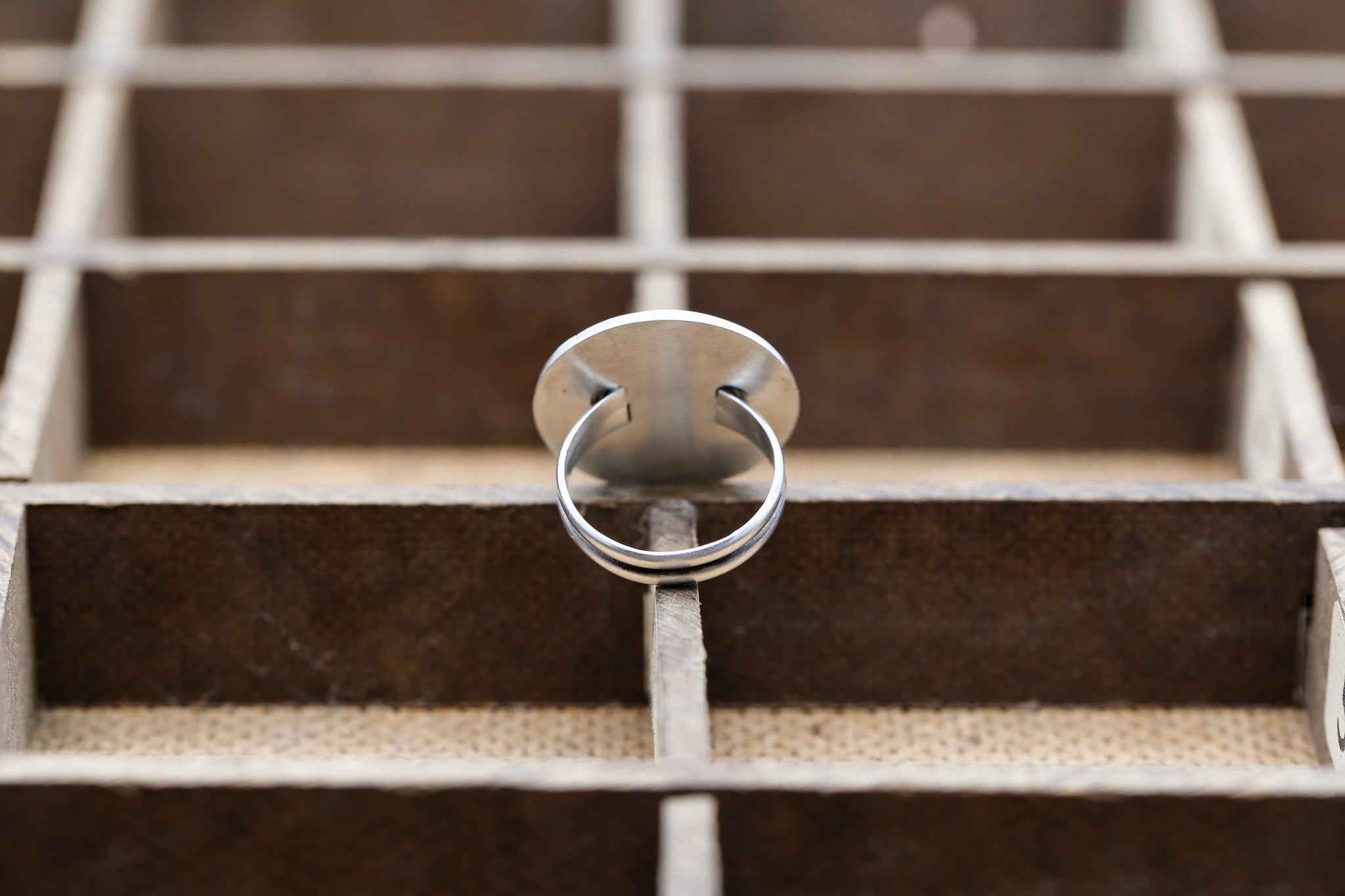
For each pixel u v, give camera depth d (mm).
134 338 366
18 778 286
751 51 454
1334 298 363
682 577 305
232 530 320
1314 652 321
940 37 458
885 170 414
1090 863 290
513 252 366
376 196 414
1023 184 414
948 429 375
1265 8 442
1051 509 320
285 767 288
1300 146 408
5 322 364
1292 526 320
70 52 410
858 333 368
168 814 288
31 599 320
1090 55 459
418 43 454
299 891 292
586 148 412
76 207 379
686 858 282
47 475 342
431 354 369
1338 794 286
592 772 288
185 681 326
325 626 324
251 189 412
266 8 450
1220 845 289
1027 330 368
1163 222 413
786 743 324
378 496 320
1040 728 326
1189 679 327
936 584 323
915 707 329
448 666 326
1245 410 362
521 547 321
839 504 319
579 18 453
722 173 413
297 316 366
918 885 291
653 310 331
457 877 292
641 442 318
